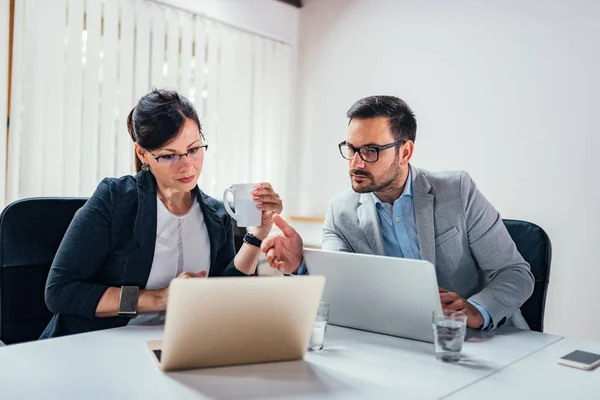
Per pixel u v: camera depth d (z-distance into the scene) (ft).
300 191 12.03
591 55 8.37
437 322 3.63
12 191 7.85
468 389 3.08
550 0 8.76
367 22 10.95
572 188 8.57
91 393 2.88
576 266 8.54
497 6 9.30
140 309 4.48
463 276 5.42
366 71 10.98
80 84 8.45
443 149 9.95
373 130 5.17
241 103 11.00
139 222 4.95
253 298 3.19
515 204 9.14
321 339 3.80
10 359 3.43
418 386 3.11
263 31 11.21
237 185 5.09
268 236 5.18
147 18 9.26
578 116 8.50
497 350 3.91
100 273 4.99
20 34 7.79
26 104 7.88
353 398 2.90
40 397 2.82
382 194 5.65
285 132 11.95
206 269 5.41
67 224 5.40
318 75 11.72
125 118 9.04
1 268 5.06
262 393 2.94
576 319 8.56
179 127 4.80
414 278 3.91
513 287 4.80
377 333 4.30
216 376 3.20
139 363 3.40
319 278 3.35
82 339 3.92
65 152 8.34
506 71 9.22
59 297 4.49
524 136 9.04
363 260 4.15
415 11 10.27
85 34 8.52
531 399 2.95
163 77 9.59
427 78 10.14
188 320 3.08
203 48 10.18
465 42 9.67
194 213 5.40
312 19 11.80
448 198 5.43
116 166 9.00
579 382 3.24
